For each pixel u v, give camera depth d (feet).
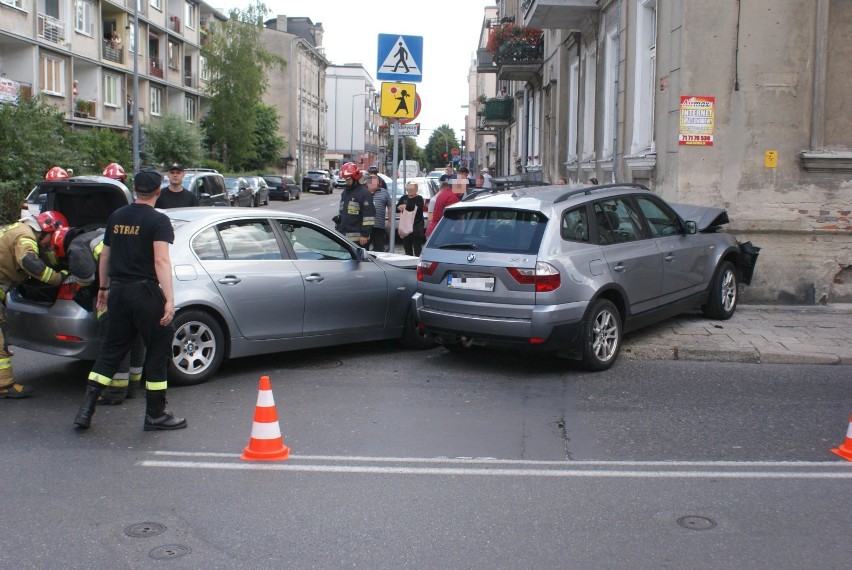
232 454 18.49
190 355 24.32
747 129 36.29
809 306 36.29
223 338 24.98
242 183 116.88
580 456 18.45
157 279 19.81
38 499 15.72
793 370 26.61
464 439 19.66
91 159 110.83
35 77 113.39
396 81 37.55
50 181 26.73
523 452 18.72
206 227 25.23
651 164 39.99
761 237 36.52
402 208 48.16
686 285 30.55
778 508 15.39
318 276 27.02
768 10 35.81
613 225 27.58
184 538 14.02
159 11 160.76
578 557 13.32
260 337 25.67
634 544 13.79
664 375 25.84
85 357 23.00
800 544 13.80
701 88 36.19
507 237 25.53
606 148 51.34
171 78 170.19
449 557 13.30
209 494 16.05
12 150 86.63
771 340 29.32
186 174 79.71
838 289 36.70
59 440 19.38
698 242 31.40
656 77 39.81
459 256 25.89
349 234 39.60
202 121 188.55
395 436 19.86
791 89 36.06
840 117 36.35
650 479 16.97
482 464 17.89
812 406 22.45
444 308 26.22
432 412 21.91
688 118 36.22
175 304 23.48
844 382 25.03
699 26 35.94
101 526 14.49
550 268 24.53
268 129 213.46
